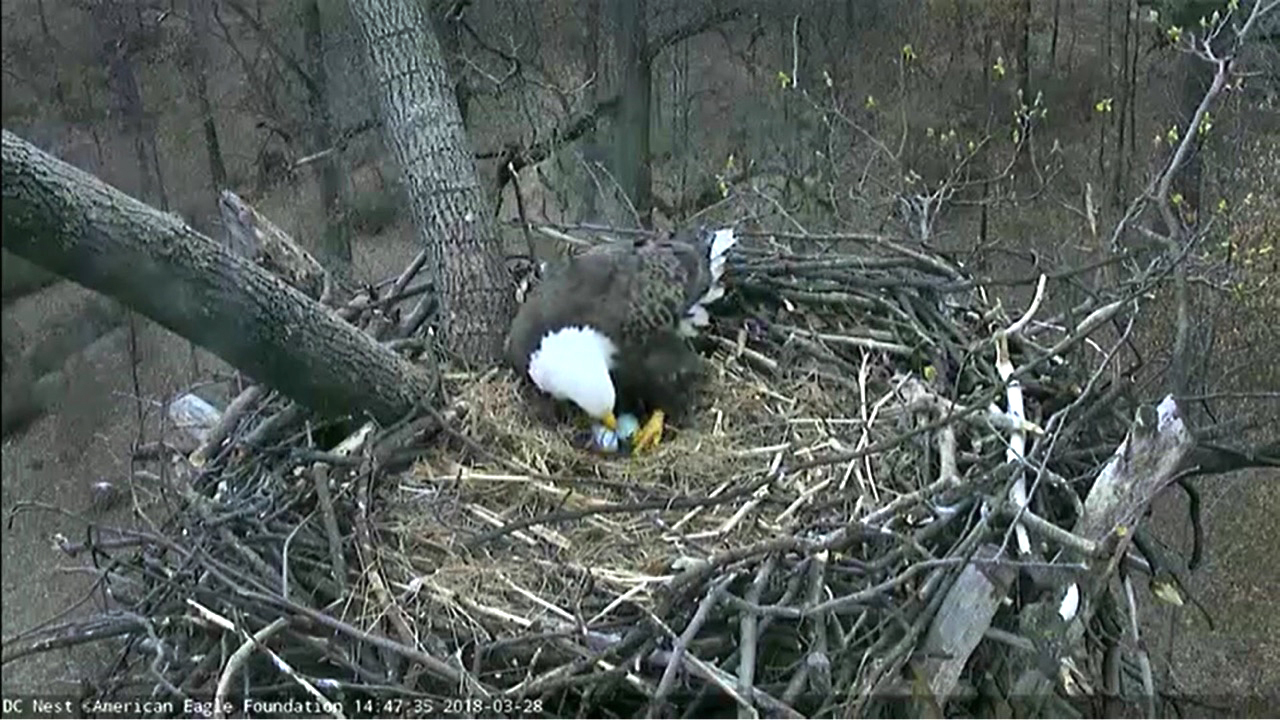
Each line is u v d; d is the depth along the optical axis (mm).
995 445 3727
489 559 3508
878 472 3762
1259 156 5371
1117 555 3375
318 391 3730
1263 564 5230
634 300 4070
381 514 3639
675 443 4004
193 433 4219
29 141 3059
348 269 5402
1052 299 5480
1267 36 5297
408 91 4531
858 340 4359
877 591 3059
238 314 3363
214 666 3328
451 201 4492
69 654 3766
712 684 3023
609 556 3490
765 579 3234
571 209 5840
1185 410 4156
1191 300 4961
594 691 3043
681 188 5801
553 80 5688
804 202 5676
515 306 4551
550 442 3996
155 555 3590
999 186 5754
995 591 3184
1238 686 5082
